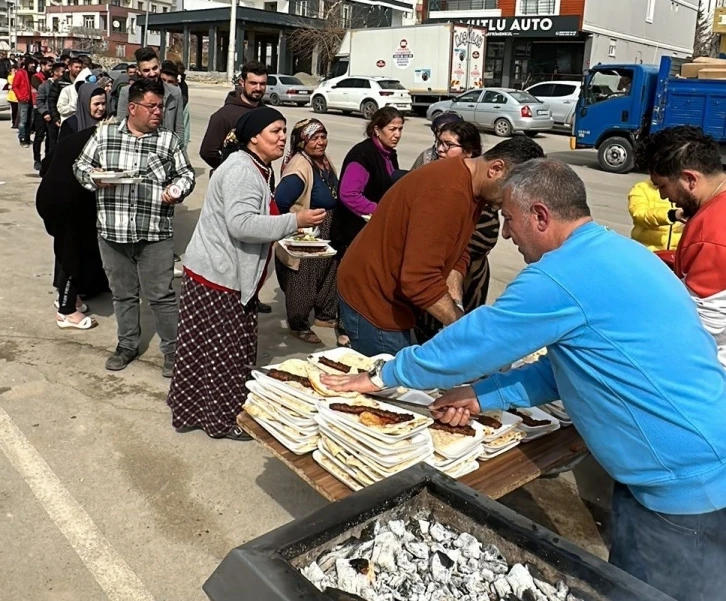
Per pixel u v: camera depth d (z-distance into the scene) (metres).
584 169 15.39
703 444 1.85
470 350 1.98
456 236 2.73
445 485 1.92
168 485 3.34
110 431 3.80
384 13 43.28
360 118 24.52
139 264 4.30
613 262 1.87
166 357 4.48
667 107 13.85
